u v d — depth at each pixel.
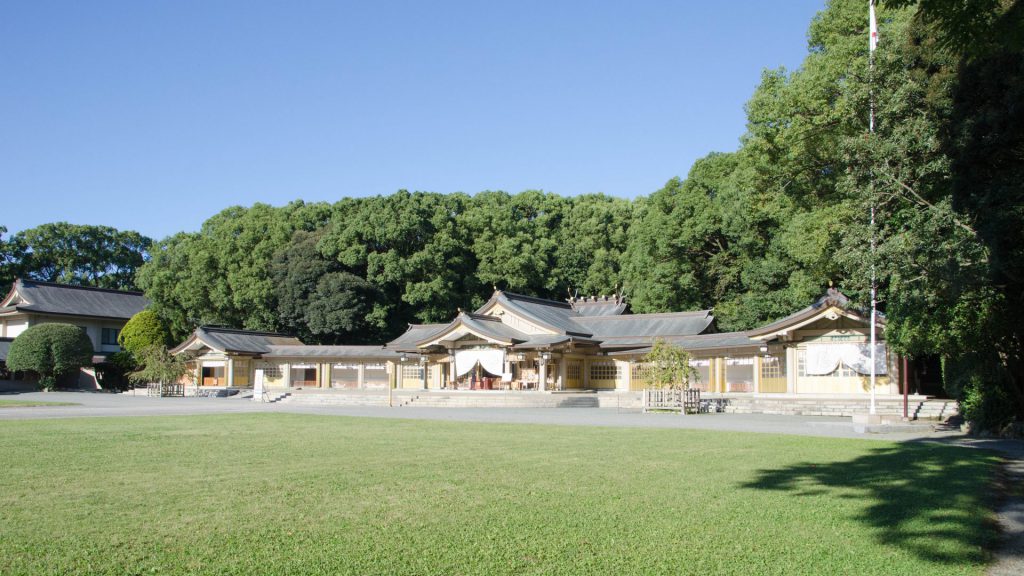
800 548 7.77
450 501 10.01
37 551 7.44
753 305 40.94
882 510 9.55
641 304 51.59
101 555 7.33
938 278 16.59
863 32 26.89
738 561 7.32
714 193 48.34
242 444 17.16
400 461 14.04
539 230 68.12
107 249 86.81
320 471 12.67
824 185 28.94
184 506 9.62
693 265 48.75
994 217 14.99
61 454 15.11
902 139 17.73
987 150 15.68
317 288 58.28
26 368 54.62
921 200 17.73
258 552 7.46
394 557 7.32
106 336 68.69
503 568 7.00
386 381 52.00
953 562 7.35
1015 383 20.17
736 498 10.32
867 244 19.22
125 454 15.12
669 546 7.80
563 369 44.41
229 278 60.75
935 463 14.01
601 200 75.56
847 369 31.77
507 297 47.62
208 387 53.53
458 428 22.22
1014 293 17.59
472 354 45.47
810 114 26.06
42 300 64.50
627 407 37.41
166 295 62.78
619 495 10.48
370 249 60.59
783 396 33.03
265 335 57.97
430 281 59.22
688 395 31.67
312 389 52.00
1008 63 15.27
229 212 67.44
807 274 34.41
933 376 38.59
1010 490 11.38
